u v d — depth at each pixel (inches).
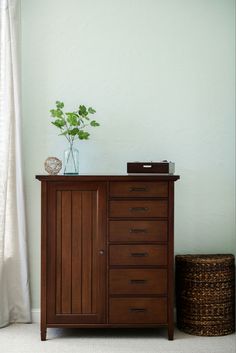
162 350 128.6
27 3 157.0
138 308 137.4
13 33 150.8
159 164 140.9
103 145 157.6
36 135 157.3
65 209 137.7
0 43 149.6
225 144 158.1
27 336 141.2
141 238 137.6
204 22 158.6
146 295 137.6
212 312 142.1
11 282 154.0
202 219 158.6
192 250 158.4
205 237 158.6
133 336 141.9
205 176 158.2
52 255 137.7
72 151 146.9
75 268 137.8
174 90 158.2
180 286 146.9
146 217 137.7
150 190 137.7
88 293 137.6
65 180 136.9
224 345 133.0
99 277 137.5
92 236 137.9
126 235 137.6
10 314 154.1
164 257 137.7
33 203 156.9
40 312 142.2
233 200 158.2
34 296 156.8
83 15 157.8
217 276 142.3
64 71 157.8
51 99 157.8
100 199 137.4
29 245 156.8
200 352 126.9
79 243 137.9
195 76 158.6
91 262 137.9
